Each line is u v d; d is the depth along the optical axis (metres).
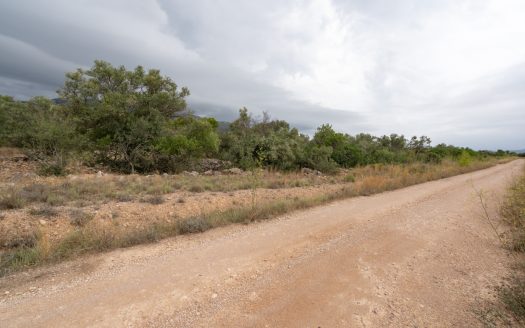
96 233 5.32
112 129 16.53
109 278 3.91
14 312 3.09
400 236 5.81
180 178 13.16
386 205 8.84
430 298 3.48
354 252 4.93
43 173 12.45
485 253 4.91
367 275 4.08
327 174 19.14
